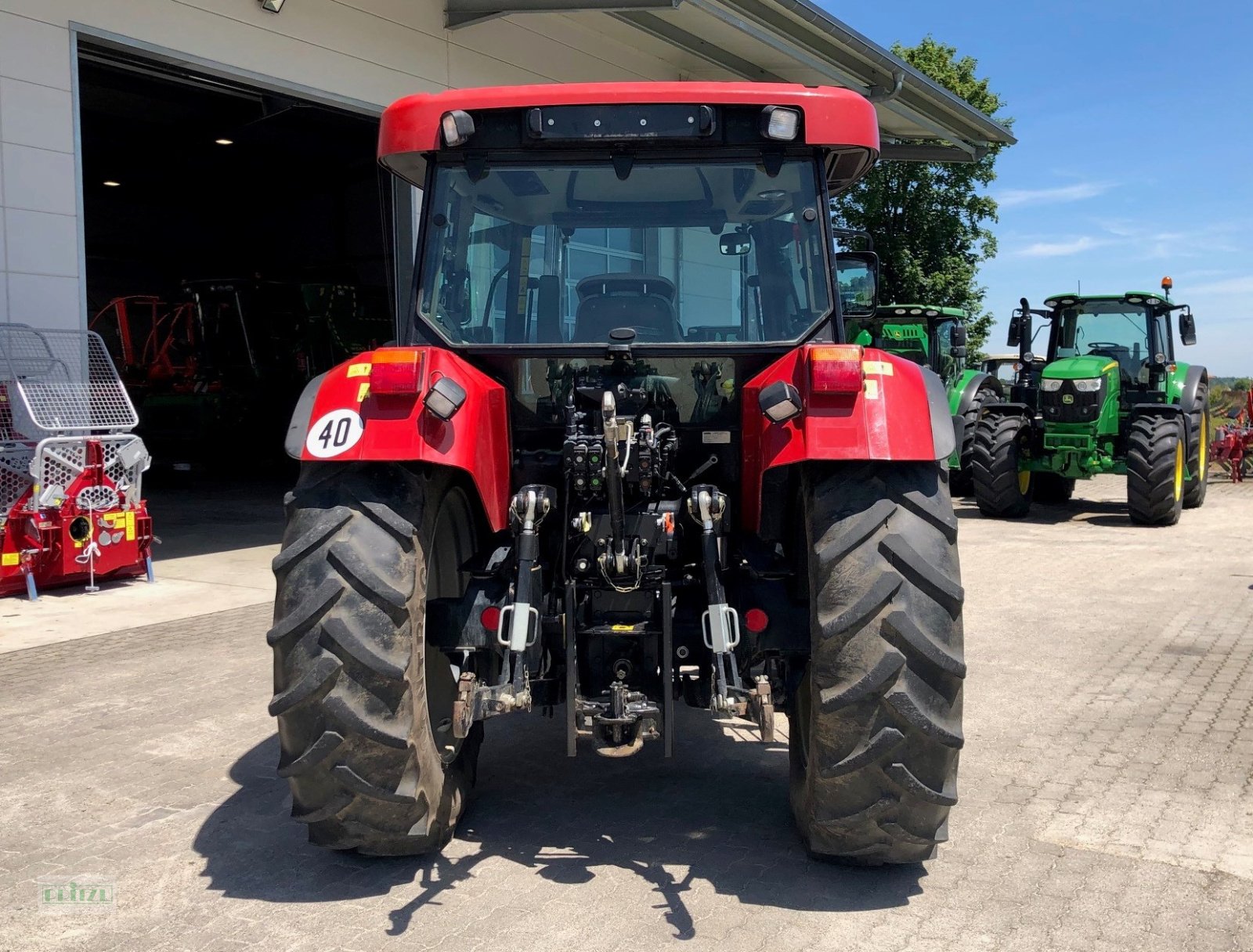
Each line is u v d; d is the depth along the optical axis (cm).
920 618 284
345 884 319
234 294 1773
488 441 316
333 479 305
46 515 781
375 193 2086
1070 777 411
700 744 446
